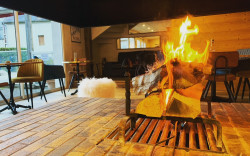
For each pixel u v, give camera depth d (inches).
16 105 128.4
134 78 55.6
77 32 263.1
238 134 49.7
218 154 40.5
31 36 221.0
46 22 226.7
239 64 132.0
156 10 84.5
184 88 51.3
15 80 131.0
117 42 321.7
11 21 163.9
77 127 59.3
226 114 66.5
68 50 240.4
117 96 160.6
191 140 50.6
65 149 45.2
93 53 334.3
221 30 190.1
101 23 98.3
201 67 52.2
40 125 62.1
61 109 80.4
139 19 89.4
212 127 56.2
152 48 303.9
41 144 48.4
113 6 84.4
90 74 305.0
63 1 75.3
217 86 167.2
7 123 64.5
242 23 185.6
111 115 70.1
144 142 50.1
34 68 148.3
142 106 49.2
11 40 166.2
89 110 78.0
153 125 62.1
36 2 68.0
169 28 196.9
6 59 168.7
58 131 56.6
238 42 188.5
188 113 46.5
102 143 46.8
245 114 66.2
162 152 42.0
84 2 77.8
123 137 46.1
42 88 160.4
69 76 237.6
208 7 81.3
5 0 58.4
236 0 77.9
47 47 231.1
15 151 45.2
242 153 40.1
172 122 59.8
